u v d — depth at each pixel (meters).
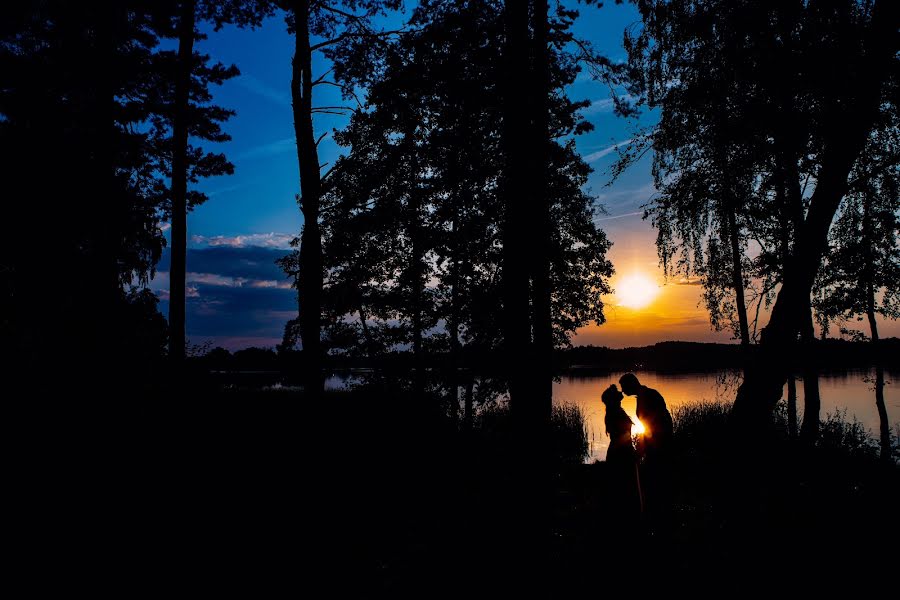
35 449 7.51
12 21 14.30
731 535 5.88
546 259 9.22
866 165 8.81
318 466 9.09
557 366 15.01
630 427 6.94
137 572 5.16
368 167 15.42
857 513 6.54
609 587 4.89
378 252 16.19
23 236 11.83
